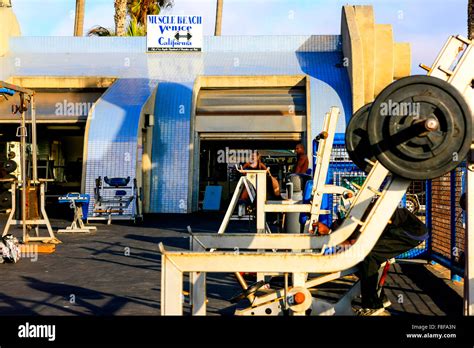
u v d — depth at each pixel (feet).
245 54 91.30
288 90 81.10
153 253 38.45
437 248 33.27
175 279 15.25
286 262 15.33
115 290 26.22
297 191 33.71
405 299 24.53
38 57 92.43
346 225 17.89
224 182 86.33
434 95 13.98
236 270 15.26
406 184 15.28
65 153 100.01
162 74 84.17
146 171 74.13
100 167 68.13
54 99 81.51
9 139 90.94
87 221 60.03
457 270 28.04
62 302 23.56
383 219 15.35
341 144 36.29
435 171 14.11
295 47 91.97
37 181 42.22
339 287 26.68
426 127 13.56
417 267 33.37
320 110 76.33
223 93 80.94
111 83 81.20
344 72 83.76
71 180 99.45
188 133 75.46
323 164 25.08
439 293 25.85
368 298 19.26
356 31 79.92
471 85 16.01
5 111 77.56
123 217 61.72
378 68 84.99
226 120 78.33
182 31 91.66
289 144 91.71
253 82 79.92
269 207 26.08
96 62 89.56
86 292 25.72
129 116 70.74
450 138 13.94
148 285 27.48
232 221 63.26
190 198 73.61
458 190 28.81
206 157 87.15
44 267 32.76
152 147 75.05
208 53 91.91
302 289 15.94
